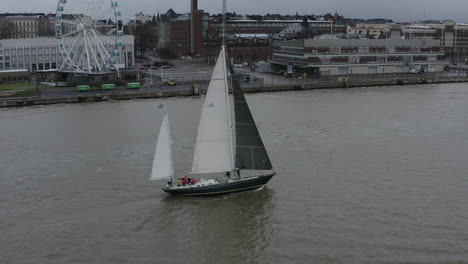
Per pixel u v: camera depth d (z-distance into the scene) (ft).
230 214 210.59
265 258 177.37
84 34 608.60
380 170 258.57
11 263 176.04
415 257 174.40
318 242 186.29
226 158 230.27
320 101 481.87
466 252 177.17
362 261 172.76
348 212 209.05
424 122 373.81
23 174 260.42
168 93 531.50
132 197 228.22
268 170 248.73
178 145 307.17
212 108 225.15
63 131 352.08
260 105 458.50
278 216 207.41
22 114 426.10
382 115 401.70
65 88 568.41
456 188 233.55
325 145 306.14
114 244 188.44
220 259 177.99
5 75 615.16
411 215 205.36
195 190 225.97
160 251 183.62
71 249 184.96
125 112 426.10
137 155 288.30
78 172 261.24
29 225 202.69
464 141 316.19
